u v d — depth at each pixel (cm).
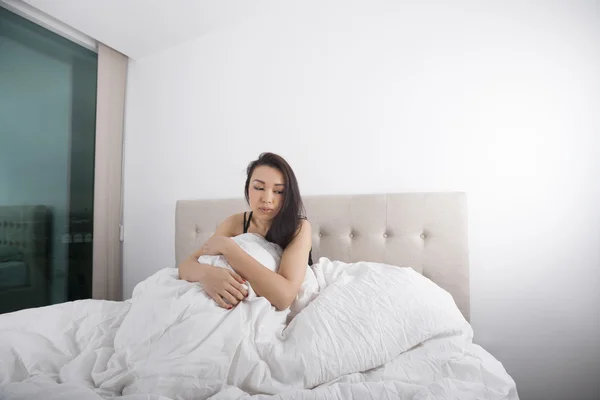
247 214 149
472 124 168
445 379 78
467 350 96
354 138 186
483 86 168
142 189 231
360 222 170
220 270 97
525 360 158
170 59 228
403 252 162
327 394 69
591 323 150
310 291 111
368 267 123
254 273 99
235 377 77
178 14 194
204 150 216
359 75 187
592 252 151
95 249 215
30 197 185
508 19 166
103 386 71
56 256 198
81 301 112
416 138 176
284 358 80
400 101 179
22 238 181
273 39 203
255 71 206
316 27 195
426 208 161
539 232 157
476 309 164
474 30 171
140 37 213
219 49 215
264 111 203
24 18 185
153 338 80
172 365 72
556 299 155
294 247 116
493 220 163
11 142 177
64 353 89
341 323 89
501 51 166
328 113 191
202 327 81
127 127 238
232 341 80
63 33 203
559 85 158
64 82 204
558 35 159
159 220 226
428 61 176
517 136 162
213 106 215
